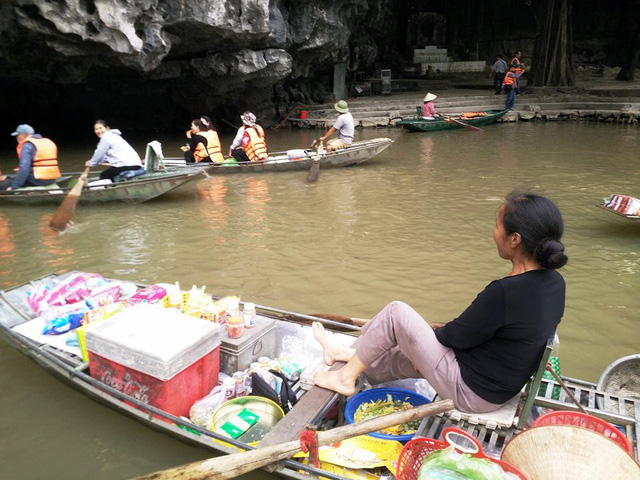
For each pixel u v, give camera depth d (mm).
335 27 17156
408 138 15594
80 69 12844
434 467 2246
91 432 3182
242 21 13250
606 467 2225
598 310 4812
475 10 33188
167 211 7848
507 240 2496
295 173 10461
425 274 5609
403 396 3201
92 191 7754
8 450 3041
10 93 15031
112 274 5562
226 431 2934
